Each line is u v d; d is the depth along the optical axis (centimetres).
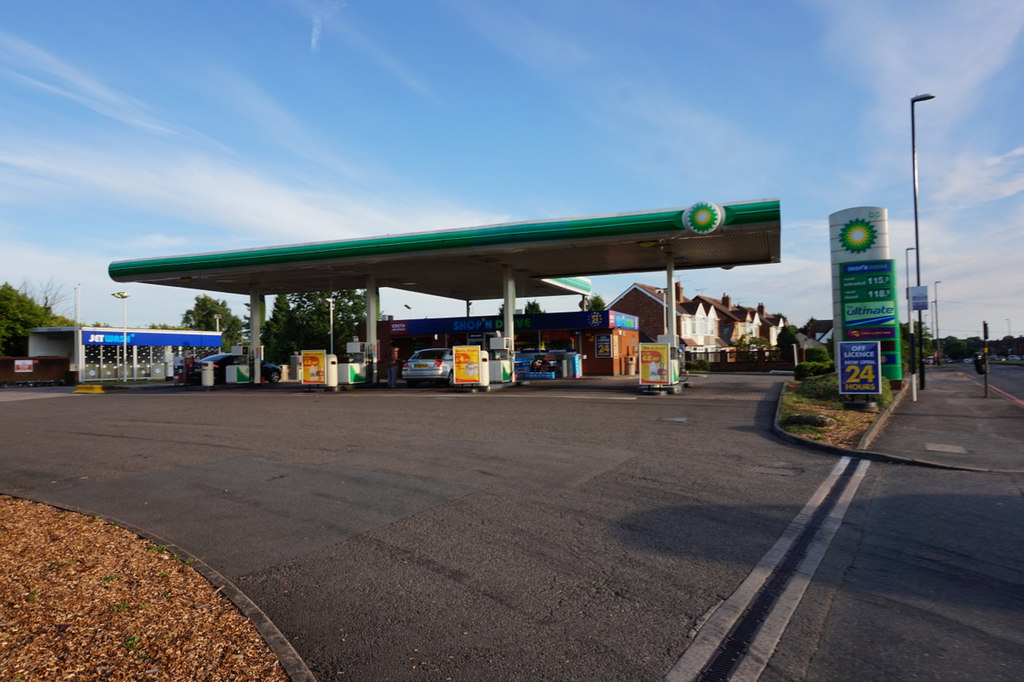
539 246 1994
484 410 1595
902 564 563
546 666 392
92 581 493
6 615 422
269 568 562
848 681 373
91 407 1905
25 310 4600
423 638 431
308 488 841
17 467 1015
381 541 630
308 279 2797
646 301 5675
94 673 355
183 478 911
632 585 518
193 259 2370
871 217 1925
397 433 1262
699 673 383
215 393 2375
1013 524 677
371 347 2647
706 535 643
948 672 380
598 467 948
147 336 4100
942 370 4603
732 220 1756
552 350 3328
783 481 875
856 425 1291
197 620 436
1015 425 1365
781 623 449
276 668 373
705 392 1984
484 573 545
